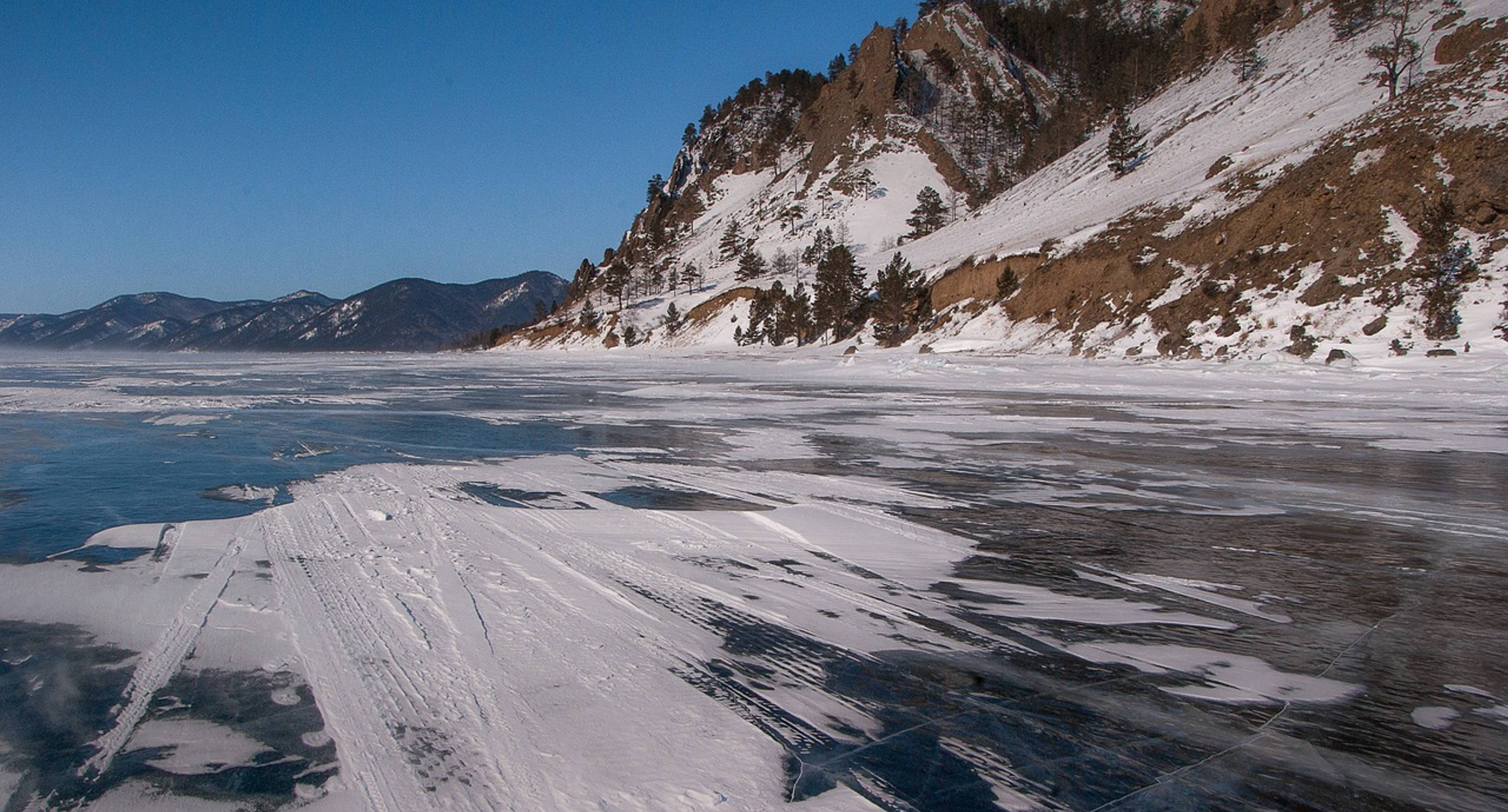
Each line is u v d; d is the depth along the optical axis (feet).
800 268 369.50
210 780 11.05
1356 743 12.29
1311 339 108.68
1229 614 18.24
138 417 61.98
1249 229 135.13
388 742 12.08
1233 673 14.97
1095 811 10.37
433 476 35.88
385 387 101.65
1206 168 202.80
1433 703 13.74
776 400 77.46
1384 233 114.52
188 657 15.31
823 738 12.30
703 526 26.43
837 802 10.50
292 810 10.32
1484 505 30.17
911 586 20.21
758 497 31.50
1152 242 154.10
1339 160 131.03
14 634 16.57
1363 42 239.91
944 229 336.29
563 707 13.25
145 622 17.20
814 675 14.71
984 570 21.66
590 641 16.15
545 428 55.26
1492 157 111.34
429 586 19.61
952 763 11.59
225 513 28.22
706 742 12.10
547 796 10.61
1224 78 305.73
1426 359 95.66
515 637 16.31
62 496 31.24
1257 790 10.94
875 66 564.30
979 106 520.01
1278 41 308.40
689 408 69.67
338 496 31.19
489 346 536.42
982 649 16.07
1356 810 10.46
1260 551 23.68
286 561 21.85
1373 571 21.66
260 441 47.93
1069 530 26.13
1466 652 15.98
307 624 17.02
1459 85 130.52
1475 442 46.55
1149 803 10.58
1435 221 105.81
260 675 14.51
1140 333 134.62
